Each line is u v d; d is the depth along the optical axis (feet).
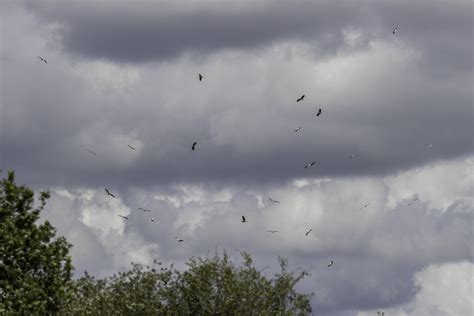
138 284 300.61
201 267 297.33
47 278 240.32
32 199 245.45
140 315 291.79
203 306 293.23
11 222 236.22
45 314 237.86
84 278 301.84
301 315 296.92
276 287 297.12
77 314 272.72
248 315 292.20
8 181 244.01
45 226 244.01
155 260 302.86
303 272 300.61
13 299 229.04
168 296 298.35
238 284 292.20
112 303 291.99
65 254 242.78
